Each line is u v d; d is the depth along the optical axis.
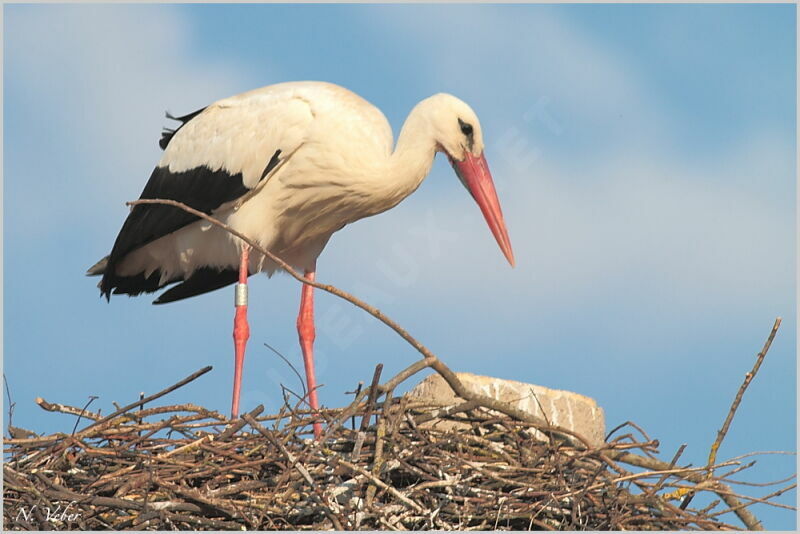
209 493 10.34
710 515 10.72
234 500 10.27
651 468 11.16
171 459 10.60
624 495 10.59
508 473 10.65
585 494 10.52
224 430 10.99
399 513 10.34
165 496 10.34
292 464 10.25
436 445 10.74
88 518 10.09
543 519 10.53
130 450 10.78
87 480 10.57
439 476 10.54
